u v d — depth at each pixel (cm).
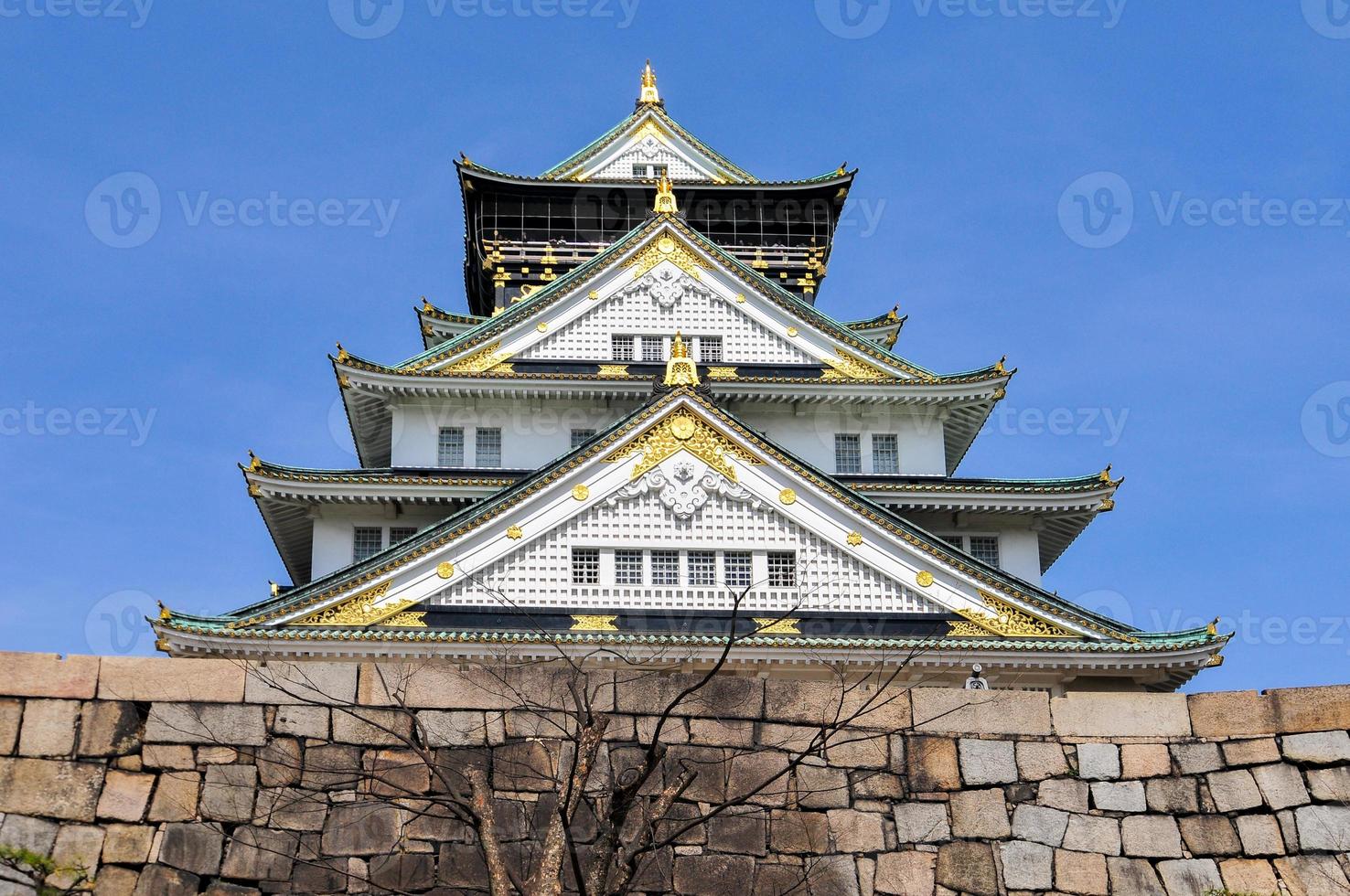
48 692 2108
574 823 2111
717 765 2175
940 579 4109
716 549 4138
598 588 4072
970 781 2202
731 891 2108
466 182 6212
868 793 2186
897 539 4138
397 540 4719
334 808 2103
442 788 2122
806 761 2197
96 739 2095
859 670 3891
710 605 4091
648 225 5388
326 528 4697
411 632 3847
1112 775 2205
